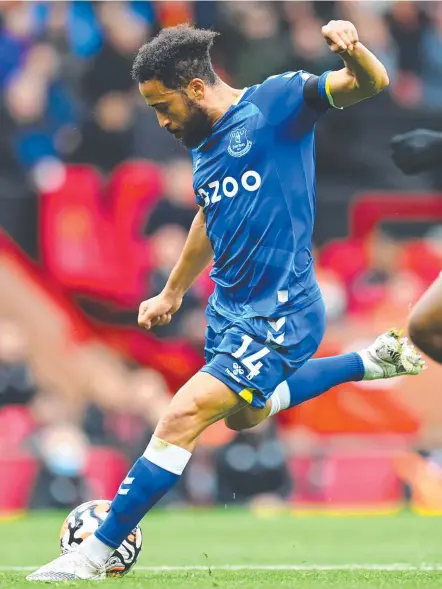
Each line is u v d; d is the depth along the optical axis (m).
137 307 45.31
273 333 16.92
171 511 38.62
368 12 53.22
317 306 17.33
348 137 51.00
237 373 16.70
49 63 48.69
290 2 50.69
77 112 48.25
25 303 45.16
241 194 16.98
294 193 16.94
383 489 40.09
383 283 46.34
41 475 38.09
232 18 49.50
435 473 40.91
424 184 51.38
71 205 46.03
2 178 47.59
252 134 16.89
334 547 26.12
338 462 40.00
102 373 42.41
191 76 16.97
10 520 34.38
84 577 16.66
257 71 49.12
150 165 47.34
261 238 16.92
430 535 28.97
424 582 15.66
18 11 49.56
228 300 17.41
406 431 41.88
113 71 48.75
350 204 49.62
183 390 16.73
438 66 54.34
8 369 40.50
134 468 16.70
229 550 25.58
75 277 45.53
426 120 51.97
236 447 39.03
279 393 19.06
